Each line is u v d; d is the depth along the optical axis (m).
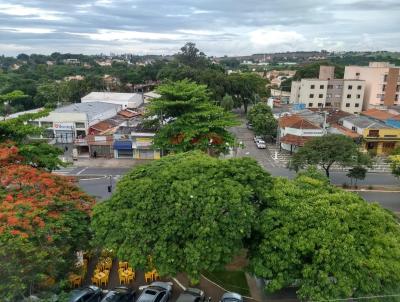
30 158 26.62
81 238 20.75
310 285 16.86
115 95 84.31
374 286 16.52
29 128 28.02
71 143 59.12
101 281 22.31
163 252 17.62
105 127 59.19
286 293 21.30
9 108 75.06
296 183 22.03
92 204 23.52
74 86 92.94
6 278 15.59
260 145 57.81
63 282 17.97
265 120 62.19
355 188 40.69
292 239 17.86
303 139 53.91
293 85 91.25
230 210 17.88
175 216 18.06
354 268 16.78
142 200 19.05
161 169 21.38
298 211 18.67
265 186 20.14
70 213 21.17
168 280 22.80
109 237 19.05
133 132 51.38
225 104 75.56
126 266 23.59
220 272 23.34
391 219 20.08
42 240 17.94
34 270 16.52
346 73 89.50
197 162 20.92
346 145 39.53
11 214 18.44
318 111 72.50
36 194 21.31
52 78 131.12
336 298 16.33
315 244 17.42
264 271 17.72
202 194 18.42
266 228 18.41
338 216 18.34
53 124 58.59
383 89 79.31
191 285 22.22
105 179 43.59
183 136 35.22
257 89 89.25
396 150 43.94
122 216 19.00
